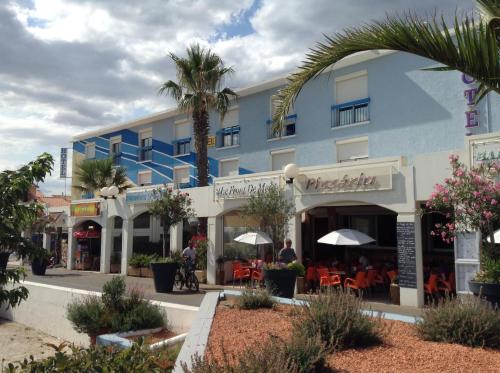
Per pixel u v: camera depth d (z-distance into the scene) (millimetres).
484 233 8047
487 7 4988
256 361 4207
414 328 6480
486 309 6125
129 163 28125
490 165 8328
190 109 19891
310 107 19188
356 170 12930
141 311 9367
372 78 17453
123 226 21750
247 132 21422
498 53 5055
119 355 4617
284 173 14555
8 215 5668
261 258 17531
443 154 11391
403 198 12023
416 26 5301
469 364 5012
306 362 4621
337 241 13320
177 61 19188
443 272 13523
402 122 16516
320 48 6125
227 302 8938
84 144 32312
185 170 24766
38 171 5770
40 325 13031
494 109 14398
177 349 6555
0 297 5941
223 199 16781
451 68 5297
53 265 26594
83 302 10109
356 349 5637
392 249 17500
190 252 15023
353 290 13969
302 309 6773
